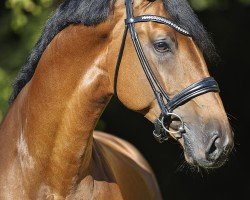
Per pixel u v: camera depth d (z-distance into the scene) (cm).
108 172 607
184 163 614
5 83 1075
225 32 1402
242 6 1389
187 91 527
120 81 551
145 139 1405
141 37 538
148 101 544
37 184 575
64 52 562
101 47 556
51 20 577
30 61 589
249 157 1498
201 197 1470
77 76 561
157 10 538
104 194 589
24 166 579
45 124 570
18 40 1239
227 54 1434
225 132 520
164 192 1435
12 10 1162
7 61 1189
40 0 1065
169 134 549
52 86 566
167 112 534
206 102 527
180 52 532
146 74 538
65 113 564
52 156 570
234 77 1467
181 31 531
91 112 565
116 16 549
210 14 1380
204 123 524
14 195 576
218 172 1490
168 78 533
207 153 521
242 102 1483
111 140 805
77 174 571
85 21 550
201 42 537
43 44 580
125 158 729
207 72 534
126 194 650
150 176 791
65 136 565
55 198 574
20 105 594
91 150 582
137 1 545
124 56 546
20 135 586
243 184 1495
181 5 534
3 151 591
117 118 1380
